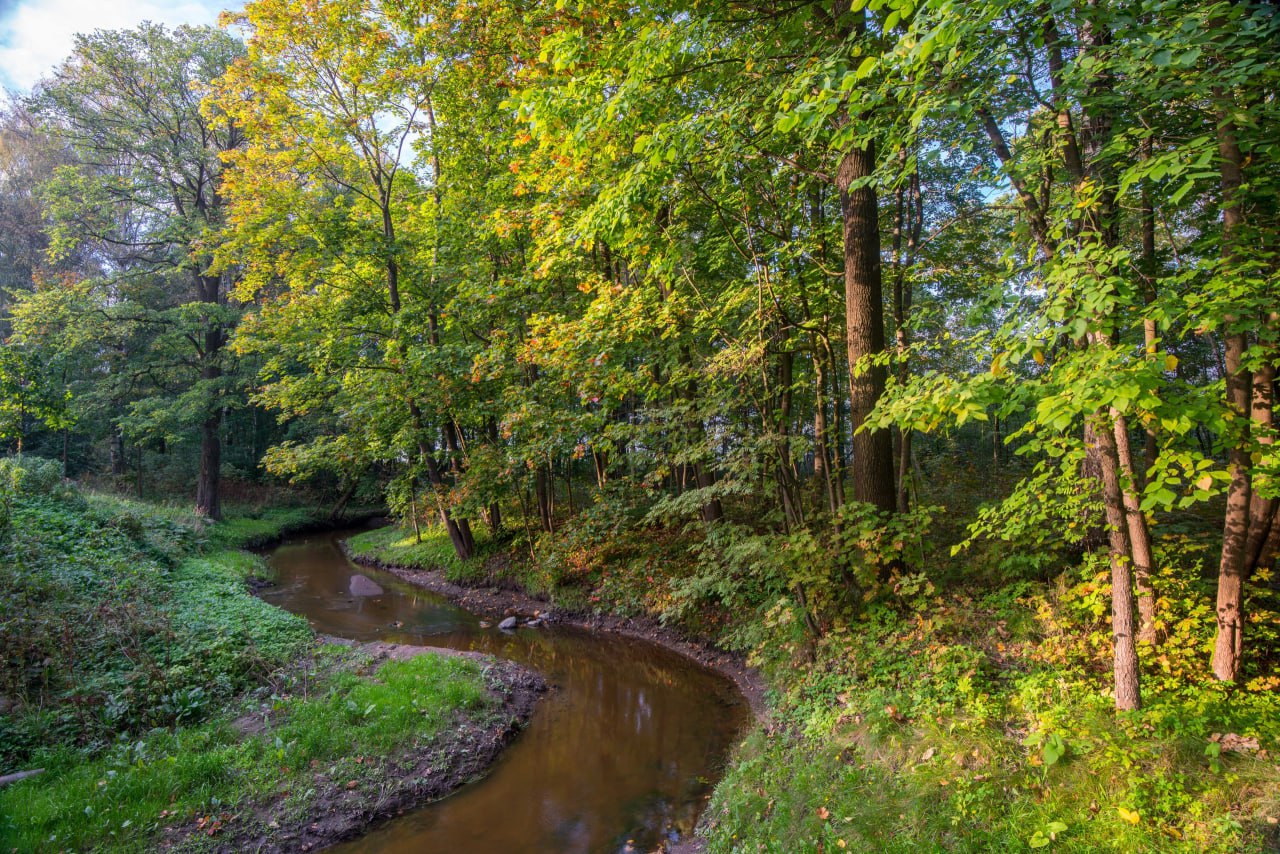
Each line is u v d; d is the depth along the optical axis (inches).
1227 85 149.9
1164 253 239.9
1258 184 167.5
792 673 301.7
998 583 295.1
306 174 604.1
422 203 641.6
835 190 385.4
